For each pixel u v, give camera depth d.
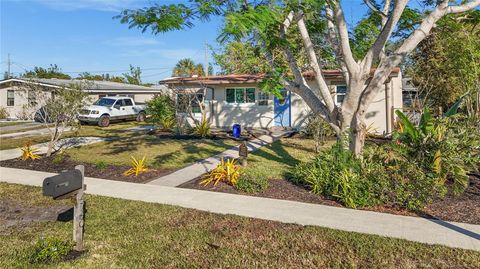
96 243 4.79
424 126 8.12
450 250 4.55
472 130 8.66
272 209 6.30
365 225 5.51
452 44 15.17
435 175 7.09
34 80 12.91
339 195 6.74
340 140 8.09
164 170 9.67
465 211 6.16
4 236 5.05
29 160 11.03
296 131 18.11
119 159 11.18
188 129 18.52
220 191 7.56
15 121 25.03
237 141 15.30
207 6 6.42
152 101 20.83
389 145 8.41
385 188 6.43
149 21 6.88
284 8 7.17
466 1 8.71
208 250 4.60
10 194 7.29
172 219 5.77
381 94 16.47
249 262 4.27
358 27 10.49
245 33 6.04
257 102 19.81
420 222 5.64
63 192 4.21
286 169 9.55
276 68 9.51
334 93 16.80
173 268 4.13
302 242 4.85
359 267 4.16
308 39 8.47
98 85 28.97
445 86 18.02
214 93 20.58
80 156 11.70
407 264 4.20
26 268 4.07
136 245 4.74
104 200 6.79
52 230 5.27
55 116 11.53
